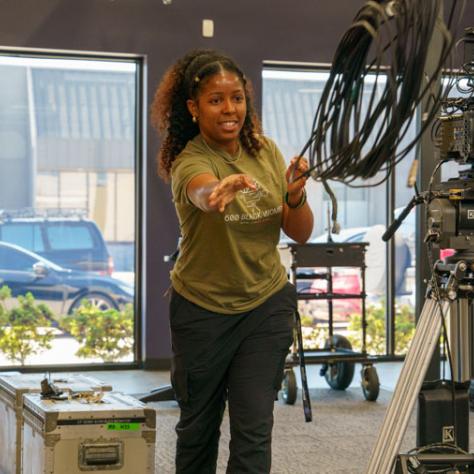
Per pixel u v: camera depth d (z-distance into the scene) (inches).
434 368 195.5
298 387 276.5
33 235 312.7
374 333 338.3
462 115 108.3
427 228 108.0
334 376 270.4
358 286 337.7
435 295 105.7
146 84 311.4
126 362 318.3
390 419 102.7
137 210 319.9
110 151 317.7
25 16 299.6
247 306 108.9
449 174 328.8
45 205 313.3
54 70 312.5
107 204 318.0
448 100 112.0
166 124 114.3
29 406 127.0
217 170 106.1
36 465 122.0
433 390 112.2
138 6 309.0
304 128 334.6
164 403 244.8
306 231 111.3
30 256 311.9
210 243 106.6
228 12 316.2
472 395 223.9
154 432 119.9
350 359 253.1
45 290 313.1
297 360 246.1
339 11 324.2
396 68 77.9
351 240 339.3
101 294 317.4
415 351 104.6
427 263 205.8
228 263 107.2
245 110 106.8
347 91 83.5
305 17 322.0
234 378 109.0
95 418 117.7
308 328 334.6
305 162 108.0
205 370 110.0
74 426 117.2
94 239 317.1
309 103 335.3
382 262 339.9
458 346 110.2
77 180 315.6
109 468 118.2
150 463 119.9
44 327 313.4
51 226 314.0
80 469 117.3
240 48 317.4
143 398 243.1
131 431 119.0
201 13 314.0
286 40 320.8
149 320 313.4
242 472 105.8
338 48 83.7
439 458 103.3
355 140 81.0
